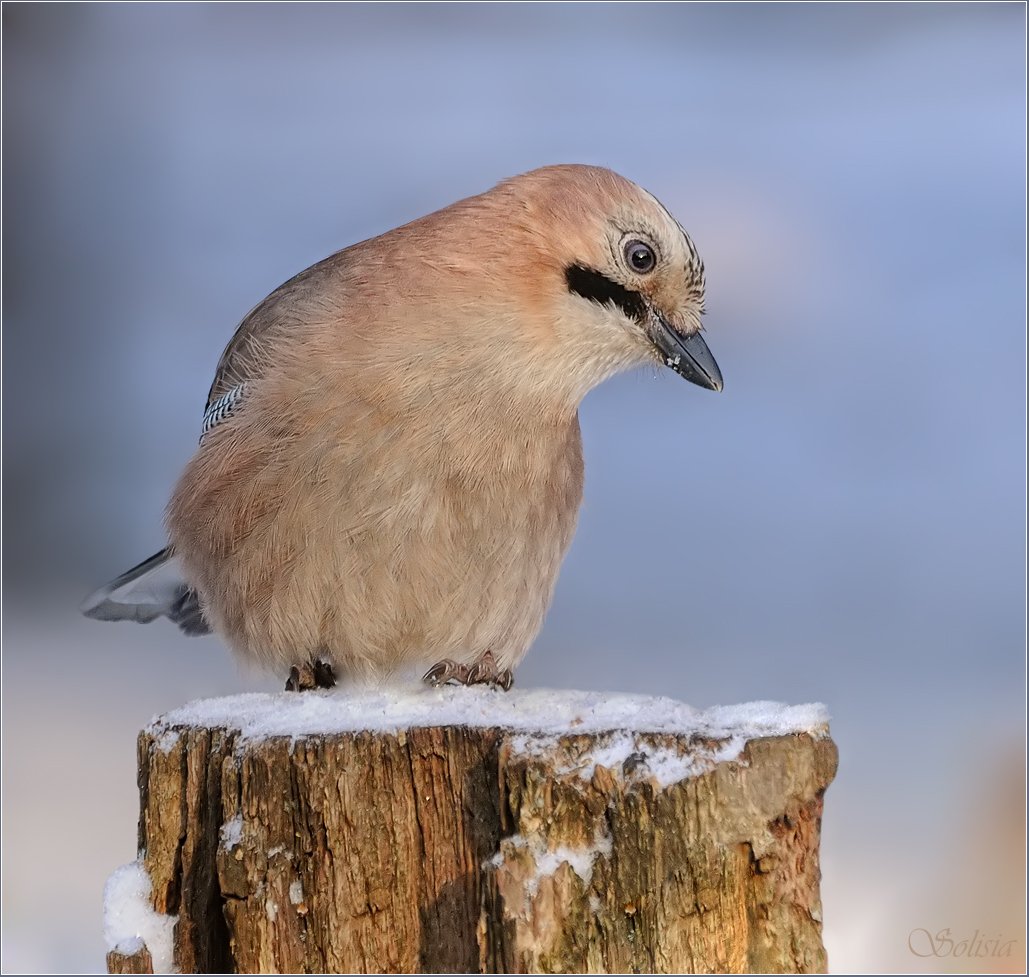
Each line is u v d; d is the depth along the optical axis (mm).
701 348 9000
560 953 5980
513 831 6098
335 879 6371
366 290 8492
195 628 11078
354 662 8797
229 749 6648
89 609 10867
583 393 8953
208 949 6793
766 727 6258
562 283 8586
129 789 13156
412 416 8273
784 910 6105
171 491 9438
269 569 8547
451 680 9078
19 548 19672
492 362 8375
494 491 8477
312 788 6391
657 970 5977
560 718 6504
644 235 8758
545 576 9133
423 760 6348
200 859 6793
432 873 6328
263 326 9219
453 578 8531
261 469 8469
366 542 8344
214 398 9680
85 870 11750
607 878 6008
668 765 6078
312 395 8312
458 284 8398
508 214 8578
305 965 6398
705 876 6023
